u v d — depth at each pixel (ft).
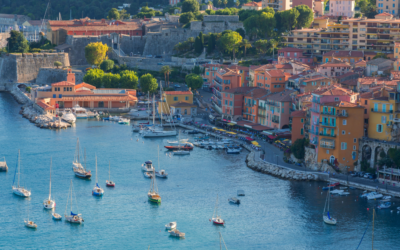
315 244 633.20
